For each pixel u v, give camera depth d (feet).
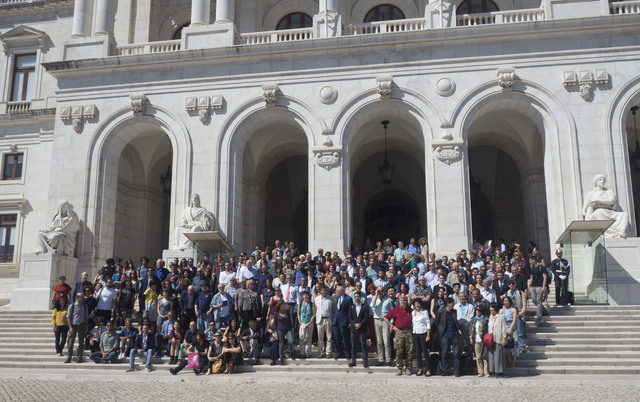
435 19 79.61
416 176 112.06
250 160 98.53
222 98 81.61
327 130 78.28
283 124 89.86
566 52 76.13
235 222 79.41
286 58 81.30
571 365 48.11
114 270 67.87
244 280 55.36
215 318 53.01
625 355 48.85
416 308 47.78
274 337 50.67
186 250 74.69
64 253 77.92
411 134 91.15
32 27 105.29
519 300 50.26
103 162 83.35
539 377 45.73
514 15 82.53
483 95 76.74
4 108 101.19
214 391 41.32
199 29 84.17
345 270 59.62
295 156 111.04
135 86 83.92
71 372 50.37
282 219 114.42
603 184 69.51
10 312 69.92
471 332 48.14
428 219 75.25
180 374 49.19
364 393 39.83
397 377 46.16
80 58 86.28
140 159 98.48
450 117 76.48
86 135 83.97
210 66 82.84
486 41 77.56
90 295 57.52
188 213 76.59
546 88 75.72
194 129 81.41
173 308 55.21
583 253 64.18
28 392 41.32
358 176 114.21
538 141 89.61
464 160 75.51
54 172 83.46
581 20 75.31
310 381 45.55
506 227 108.78
